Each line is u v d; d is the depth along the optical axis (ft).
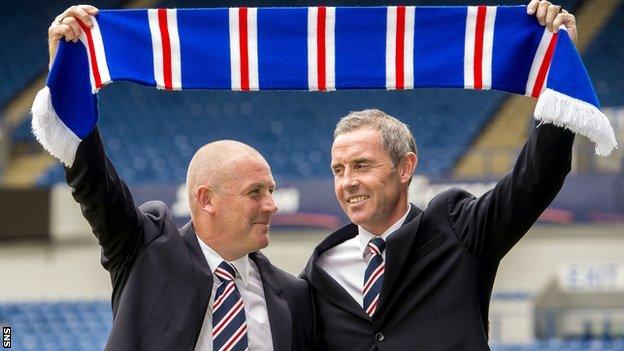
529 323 63.98
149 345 20.49
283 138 85.61
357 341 21.59
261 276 21.99
